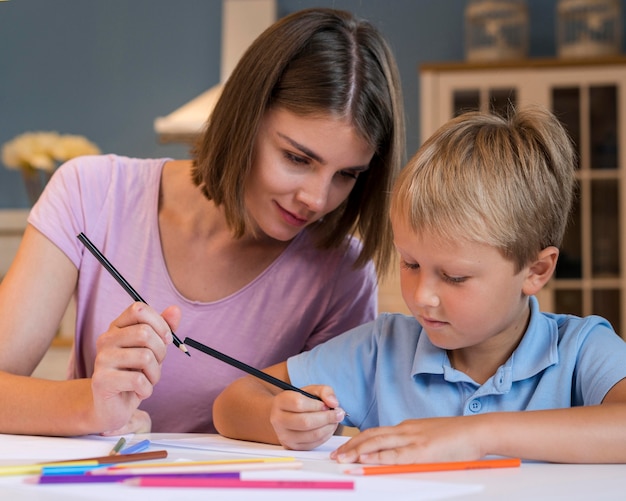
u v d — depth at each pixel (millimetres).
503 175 998
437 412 1095
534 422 870
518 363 1068
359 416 1189
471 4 4039
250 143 1166
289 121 1128
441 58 4211
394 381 1148
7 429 1085
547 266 1051
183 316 1323
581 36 3965
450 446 850
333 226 1348
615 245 3836
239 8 4223
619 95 3824
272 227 1200
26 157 3953
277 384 1023
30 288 1242
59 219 1287
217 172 1243
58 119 4359
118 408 1021
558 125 1087
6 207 4312
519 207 996
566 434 859
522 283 1036
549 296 3875
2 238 4238
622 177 3824
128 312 991
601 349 1048
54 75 4375
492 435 862
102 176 1354
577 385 1053
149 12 4367
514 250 993
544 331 1094
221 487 706
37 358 1241
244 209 1220
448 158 1005
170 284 1331
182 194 1372
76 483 722
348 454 859
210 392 1323
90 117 4355
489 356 1096
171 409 1325
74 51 4375
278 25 1186
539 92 3854
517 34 4020
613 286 3836
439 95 3889
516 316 1061
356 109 1128
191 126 3619
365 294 1411
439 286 1005
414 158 1043
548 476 781
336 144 1124
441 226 975
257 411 1083
